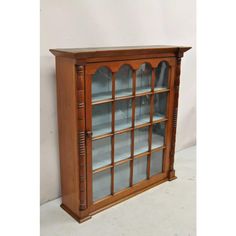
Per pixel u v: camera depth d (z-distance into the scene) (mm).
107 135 1876
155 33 2393
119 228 1808
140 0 2215
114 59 1758
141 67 1989
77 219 1872
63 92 1775
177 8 2490
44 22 1762
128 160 2061
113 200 2053
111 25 2084
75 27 1896
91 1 1933
